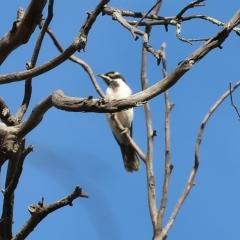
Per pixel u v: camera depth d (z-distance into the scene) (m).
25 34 6.88
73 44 6.44
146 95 5.32
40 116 6.48
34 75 6.62
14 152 6.67
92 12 6.45
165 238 6.29
